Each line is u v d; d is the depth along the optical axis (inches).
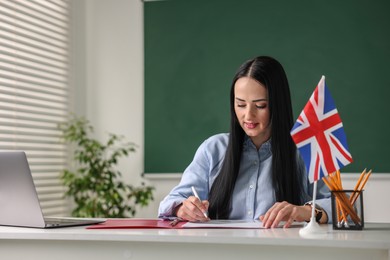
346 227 61.8
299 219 64.8
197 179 80.0
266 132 77.0
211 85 156.2
